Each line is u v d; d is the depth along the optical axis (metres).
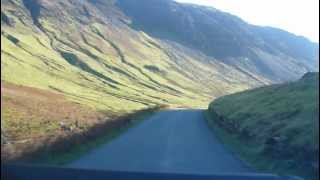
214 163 32.81
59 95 114.25
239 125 52.19
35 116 59.78
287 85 80.94
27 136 39.81
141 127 64.38
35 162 27.81
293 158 30.31
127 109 122.62
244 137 46.91
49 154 30.00
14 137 38.78
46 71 192.88
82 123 56.16
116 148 39.19
